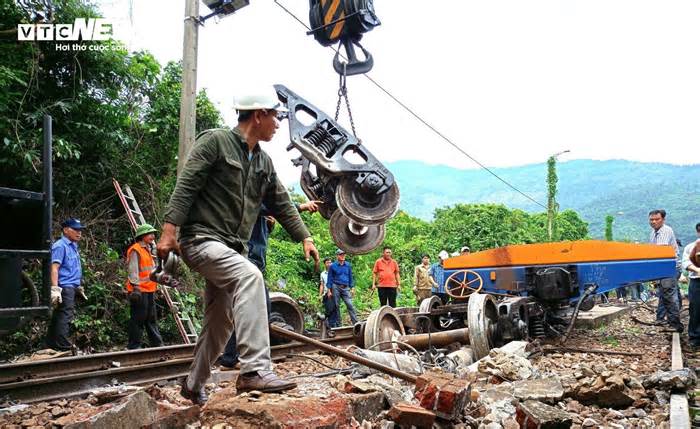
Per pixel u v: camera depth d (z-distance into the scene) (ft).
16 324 13.88
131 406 12.27
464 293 39.47
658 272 36.86
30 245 14.39
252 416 11.22
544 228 166.81
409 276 86.12
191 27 35.24
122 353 22.70
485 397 16.76
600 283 37.35
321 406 11.90
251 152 13.58
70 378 18.84
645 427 15.51
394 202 28.40
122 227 44.75
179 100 49.32
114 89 45.32
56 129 41.78
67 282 27.91
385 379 19.39
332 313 43.19
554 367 25.98
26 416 14.76
